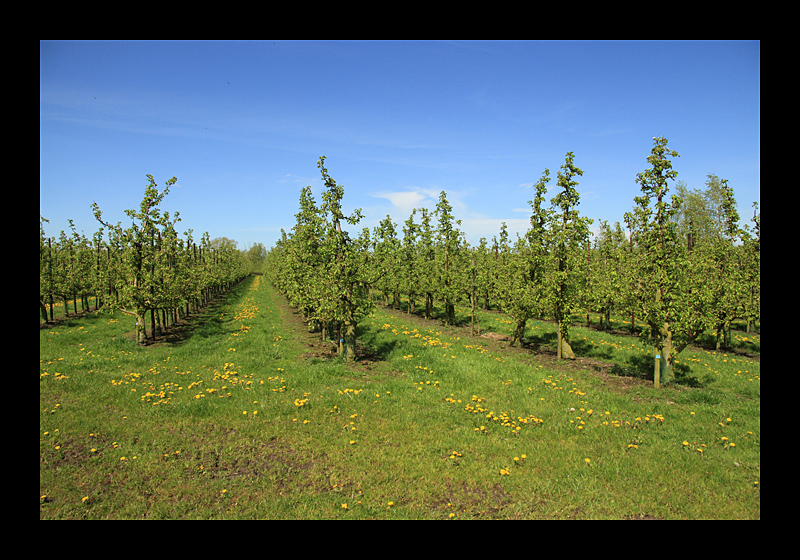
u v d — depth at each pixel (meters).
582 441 8.33
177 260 24.44
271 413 9.38
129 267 17.86
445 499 6.23
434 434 8.46
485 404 10.42
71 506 5.85
